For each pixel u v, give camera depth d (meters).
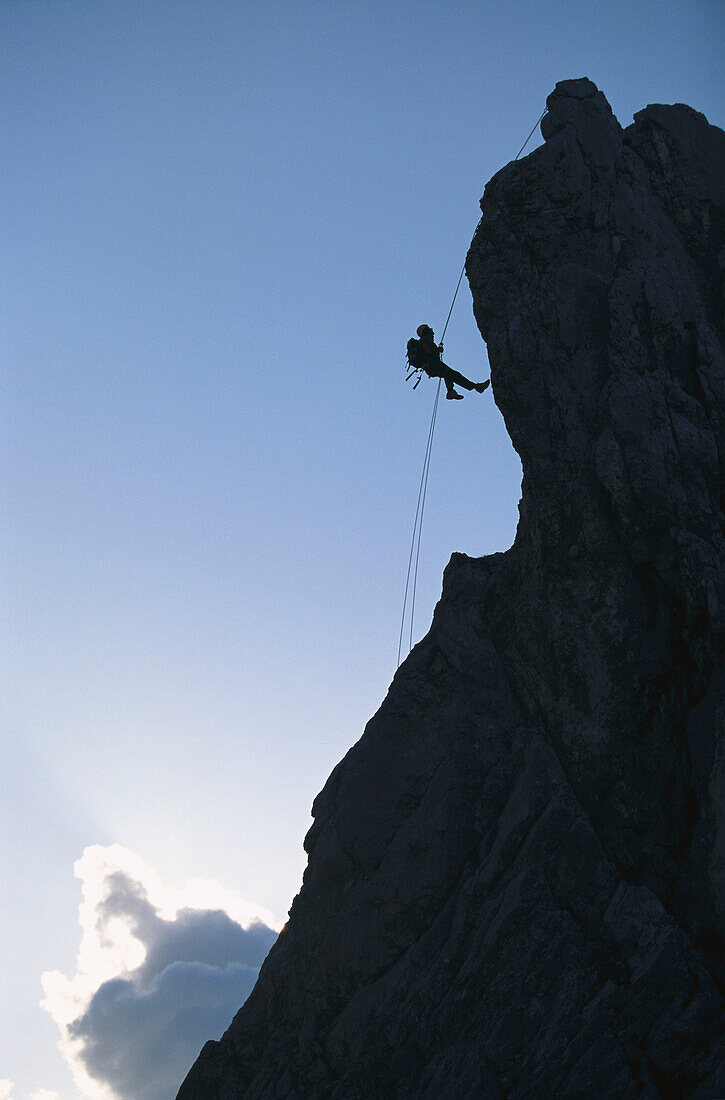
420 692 31.53
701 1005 23.89
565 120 32.53
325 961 29.31
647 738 27.77
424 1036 26.33
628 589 28.66
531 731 29.62
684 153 32.97
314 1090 27.47
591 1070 23.53
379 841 29.89
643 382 29.66
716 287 31.70
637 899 25.70
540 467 30.17
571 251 31.62
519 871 27.08
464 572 32.91
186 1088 30.52
